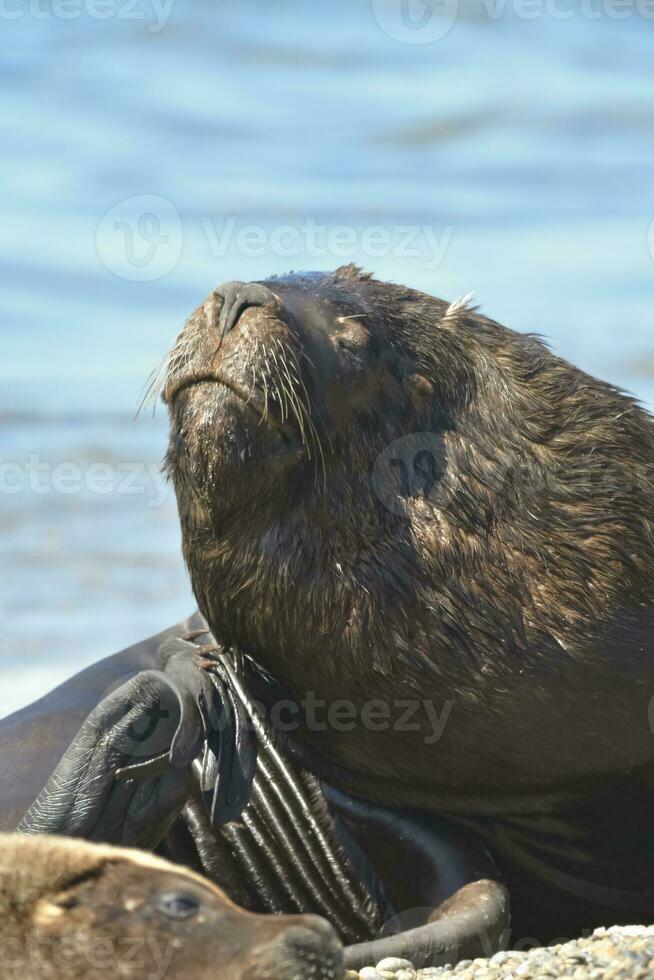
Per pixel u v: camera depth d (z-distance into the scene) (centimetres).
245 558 2323
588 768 2325
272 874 2645
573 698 2283
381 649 2286
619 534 2334
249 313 2269
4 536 5497
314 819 2591
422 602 2280
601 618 2291
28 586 5016
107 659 3000
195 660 2420
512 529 2314
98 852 1588
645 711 2300
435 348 2420
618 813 2381
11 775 2648
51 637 4566
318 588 2291
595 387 2480
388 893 2481
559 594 2289
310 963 1480
